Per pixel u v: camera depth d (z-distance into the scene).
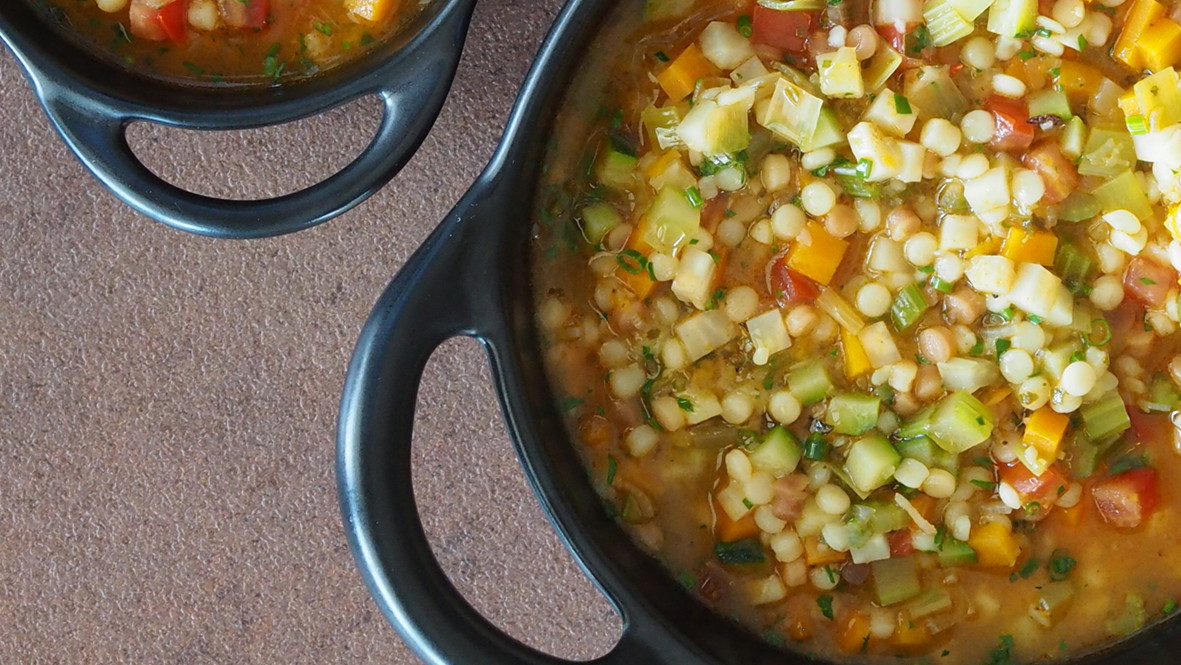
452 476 0.40
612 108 0.35
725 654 0.35
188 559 0.40
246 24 0.37
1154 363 0.36
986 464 0.36
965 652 0.36
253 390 0.40
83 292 0.40
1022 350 0.35
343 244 0.40
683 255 0.35
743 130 0.34
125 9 0.37
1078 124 0.35
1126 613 0.36
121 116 0.36
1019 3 0.34
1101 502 0.36
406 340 0.33
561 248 0.35
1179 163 0.34
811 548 0.36
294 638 0.40
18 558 0.41
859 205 0.35
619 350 0.35
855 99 0.35
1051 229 0.35
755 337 0.35
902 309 0.35
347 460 0.33
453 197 0.40
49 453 0.40
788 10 0.35
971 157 0.34
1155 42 0.34
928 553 0.36
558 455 0.35
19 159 0.40
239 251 0.40
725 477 0.36
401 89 0.35
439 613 0.33
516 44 0.39
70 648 0.41
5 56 0.39
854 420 0.35
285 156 0.40
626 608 0.34
